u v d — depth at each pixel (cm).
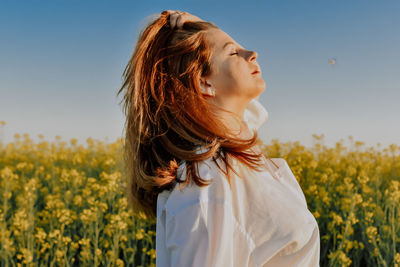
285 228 81
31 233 329
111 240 342
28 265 313
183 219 76
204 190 78
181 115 90
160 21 101
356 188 382
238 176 83
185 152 83
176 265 74
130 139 105
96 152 728
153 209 113
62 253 307
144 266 343
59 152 748
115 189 369
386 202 352
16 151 807
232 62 93
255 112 131
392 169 560
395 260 293
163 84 95
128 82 107
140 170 95
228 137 87
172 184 90
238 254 79
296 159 536
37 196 449
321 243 355
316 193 386
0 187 454
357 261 331
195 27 99
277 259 83
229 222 76
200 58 94
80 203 383
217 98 96
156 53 98
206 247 73
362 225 341
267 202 83
